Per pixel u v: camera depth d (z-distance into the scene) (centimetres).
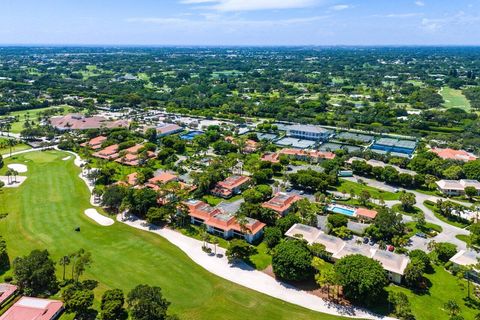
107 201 16350
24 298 10375
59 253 13100
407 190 19412
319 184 18450
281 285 11638
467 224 15750
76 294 10094
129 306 9794
